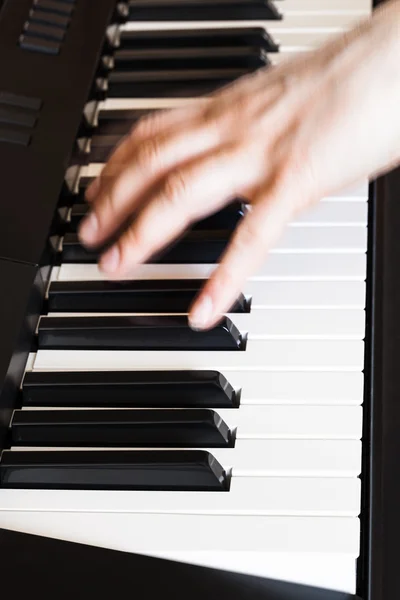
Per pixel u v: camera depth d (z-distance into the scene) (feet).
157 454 2.07
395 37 2.28
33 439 2.12
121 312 2.30
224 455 2.10
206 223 2.37
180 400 2.16
